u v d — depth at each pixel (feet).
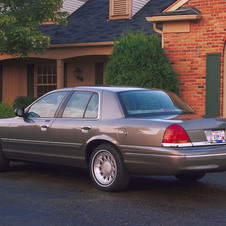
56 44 59.36
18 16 56.85
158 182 26.08
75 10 74.23
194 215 18.56
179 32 46.80
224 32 44.65
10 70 74.13
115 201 21.06
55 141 25.67
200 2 45.88
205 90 45.75
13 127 28.32
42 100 27.61
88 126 23.98
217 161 21.26
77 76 67.92
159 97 24.93
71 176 27.91
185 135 21.04
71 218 18.16
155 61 44.78
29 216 18.45
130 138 22.12
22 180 26.53
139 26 60.49
